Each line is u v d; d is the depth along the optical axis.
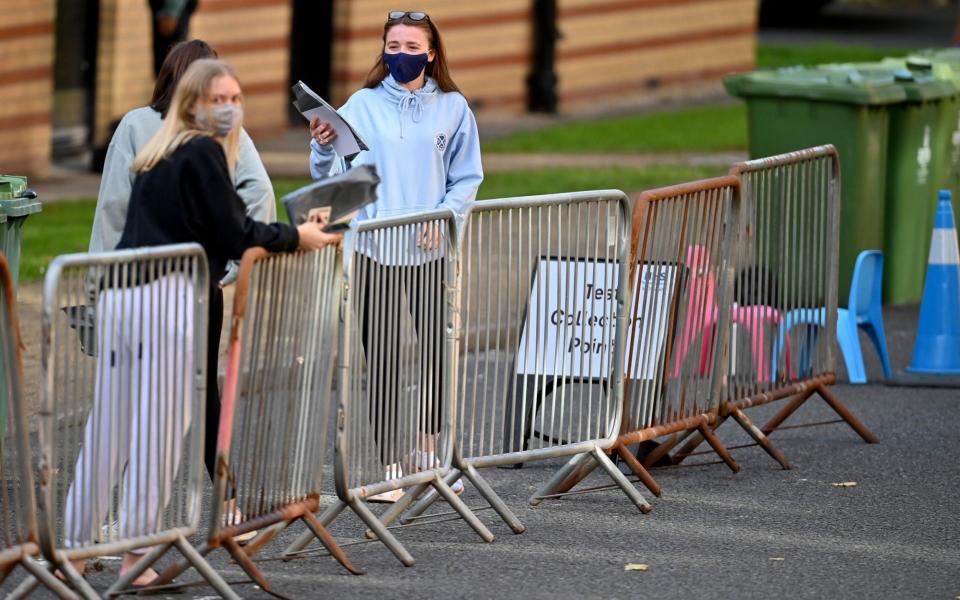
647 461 21.78
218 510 15.92
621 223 20.08
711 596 16.66
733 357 22.41
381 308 17.72
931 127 32.66
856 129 30.86
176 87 16.31
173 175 15.74
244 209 15.97
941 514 20.00
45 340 14.38
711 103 74.38
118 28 53.06
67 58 52.75
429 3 63.56
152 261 15.16
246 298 15.62
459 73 65.75
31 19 49.53
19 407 15.02
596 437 20.34
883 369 28.16
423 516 19.47
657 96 75.06
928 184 33.00
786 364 23.30
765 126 31.94
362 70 61.28
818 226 23.58
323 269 16.88
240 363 16.02
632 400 20.73
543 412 20.20
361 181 16.58
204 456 17.91
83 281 15.13
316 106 18.77
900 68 33.12
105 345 15.10
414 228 17.95
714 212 21.52
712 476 21.86
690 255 21.25
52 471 14.64
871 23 112.75
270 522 16.75
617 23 72.38
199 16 55.78
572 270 19.98
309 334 16.88
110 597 16.05
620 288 20.02
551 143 58.84
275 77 59.12
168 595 16.38
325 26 60.59
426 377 18.50
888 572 17.56
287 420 16.77
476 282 19.00
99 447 15.28
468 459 19.19
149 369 15.39
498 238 19.23
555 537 18.83
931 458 22.86
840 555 18.17
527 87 69.06
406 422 18.30
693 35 76.38
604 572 17.45
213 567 17.52
